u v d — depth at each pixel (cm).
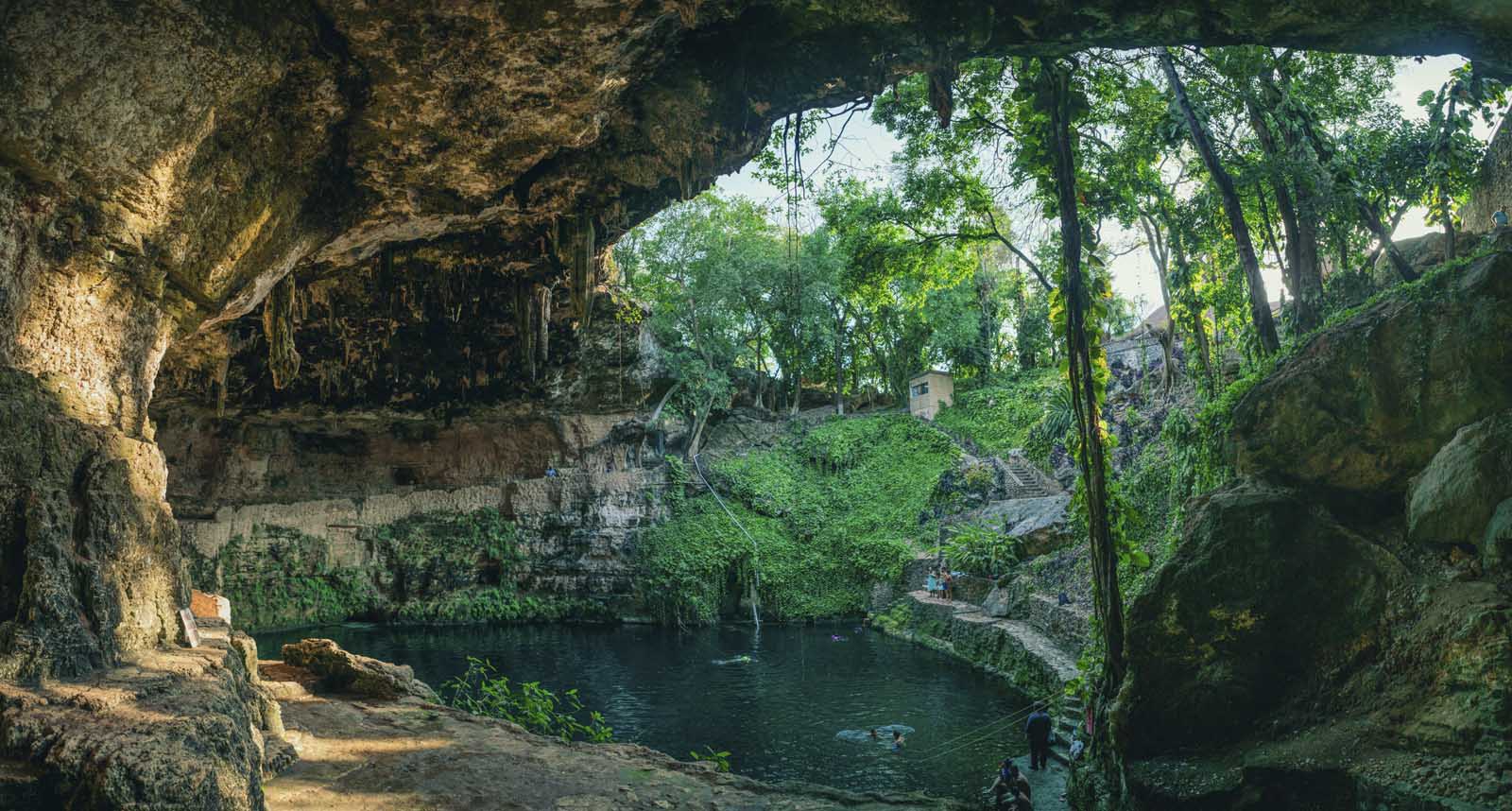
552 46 873
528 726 1122
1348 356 1221
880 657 2539
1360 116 1753
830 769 1502
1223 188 1622
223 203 818
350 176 1027
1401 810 874
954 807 771
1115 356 3625
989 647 2280
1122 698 1177
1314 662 1102
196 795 427
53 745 423
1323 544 1148
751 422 4300
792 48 1049
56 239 634
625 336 3266
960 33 1004
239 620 3266
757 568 3409
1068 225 1284
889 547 3341
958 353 4784
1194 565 1187
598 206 1277
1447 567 1040
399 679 1080
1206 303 2122
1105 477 1277
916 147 1719
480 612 3491
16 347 602
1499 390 1102
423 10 809
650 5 855
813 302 3975
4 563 510
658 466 3825
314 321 2178
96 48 612
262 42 742
